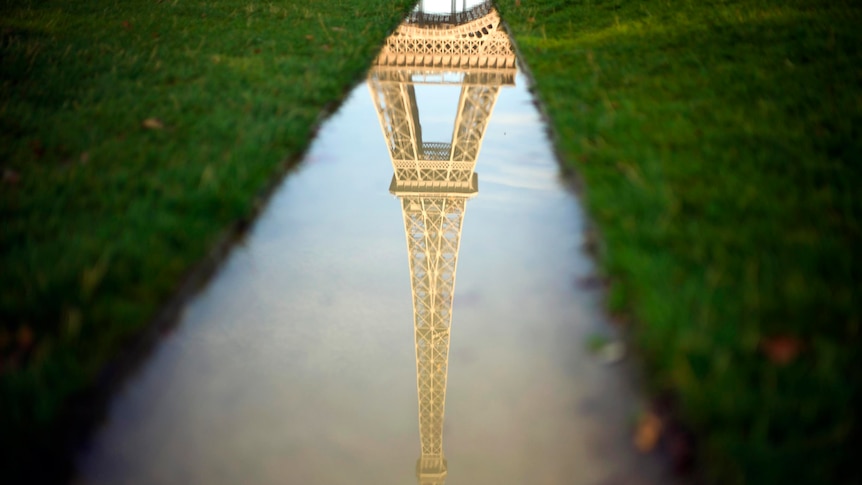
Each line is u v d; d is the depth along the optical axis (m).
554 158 9.82
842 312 5.16
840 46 12.87
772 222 6.58
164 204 7.43
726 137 9.02
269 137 9.97
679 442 4.38
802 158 8.09
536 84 13.45
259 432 5.24
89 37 15.67
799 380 4.49
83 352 5.13
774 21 15.32
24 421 4.41
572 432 4.95
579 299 6.40
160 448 4.84
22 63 12.59
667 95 11.24
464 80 16.61
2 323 5.34
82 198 7.46
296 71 14.02
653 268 5.95
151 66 13.38
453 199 10.93
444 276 9.50
